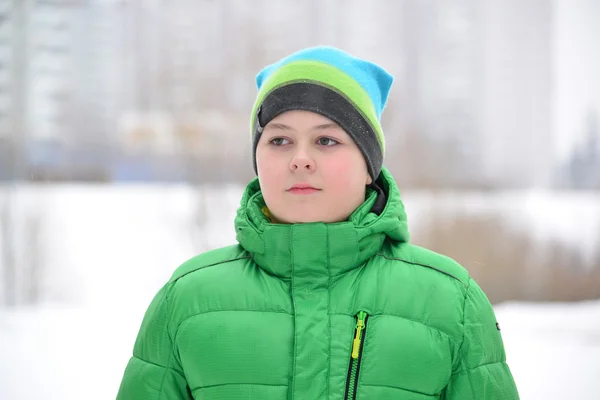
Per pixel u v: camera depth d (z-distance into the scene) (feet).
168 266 13.28
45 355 8.49
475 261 13.05
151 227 15.08
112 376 7.74
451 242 13.96
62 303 11.27
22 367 8.00
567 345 8.48
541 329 9.34
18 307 11.11
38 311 10.82
